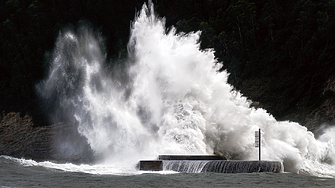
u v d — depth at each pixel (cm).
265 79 6400
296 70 6009
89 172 1655
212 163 1638
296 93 5700
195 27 7394
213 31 7288
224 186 1239
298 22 6788
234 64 6862
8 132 7556
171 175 1509
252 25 7344
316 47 6034
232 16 7400
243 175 1516
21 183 1301
